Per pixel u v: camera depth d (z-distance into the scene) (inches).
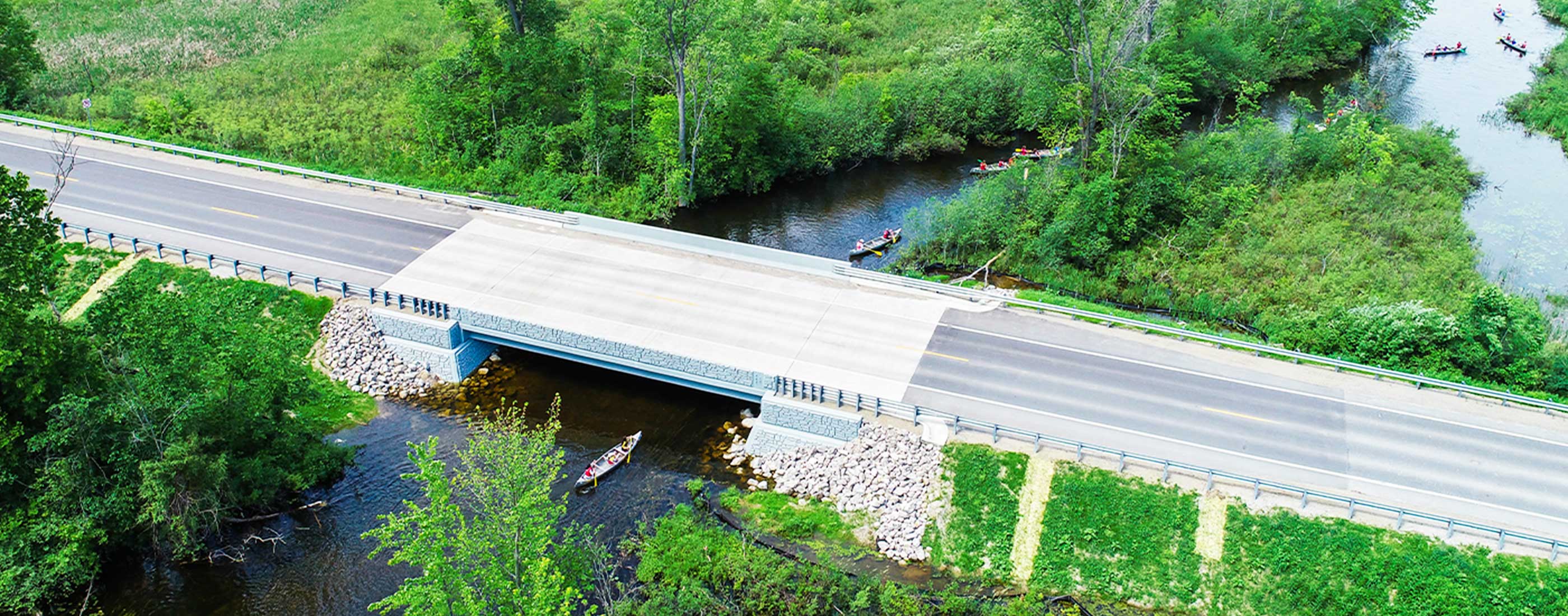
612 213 2623.0
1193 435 1668.3
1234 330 2130.9
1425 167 2802.7
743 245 2169.0
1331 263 2252.7
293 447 1670.8
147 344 1510.8
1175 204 2466.8
